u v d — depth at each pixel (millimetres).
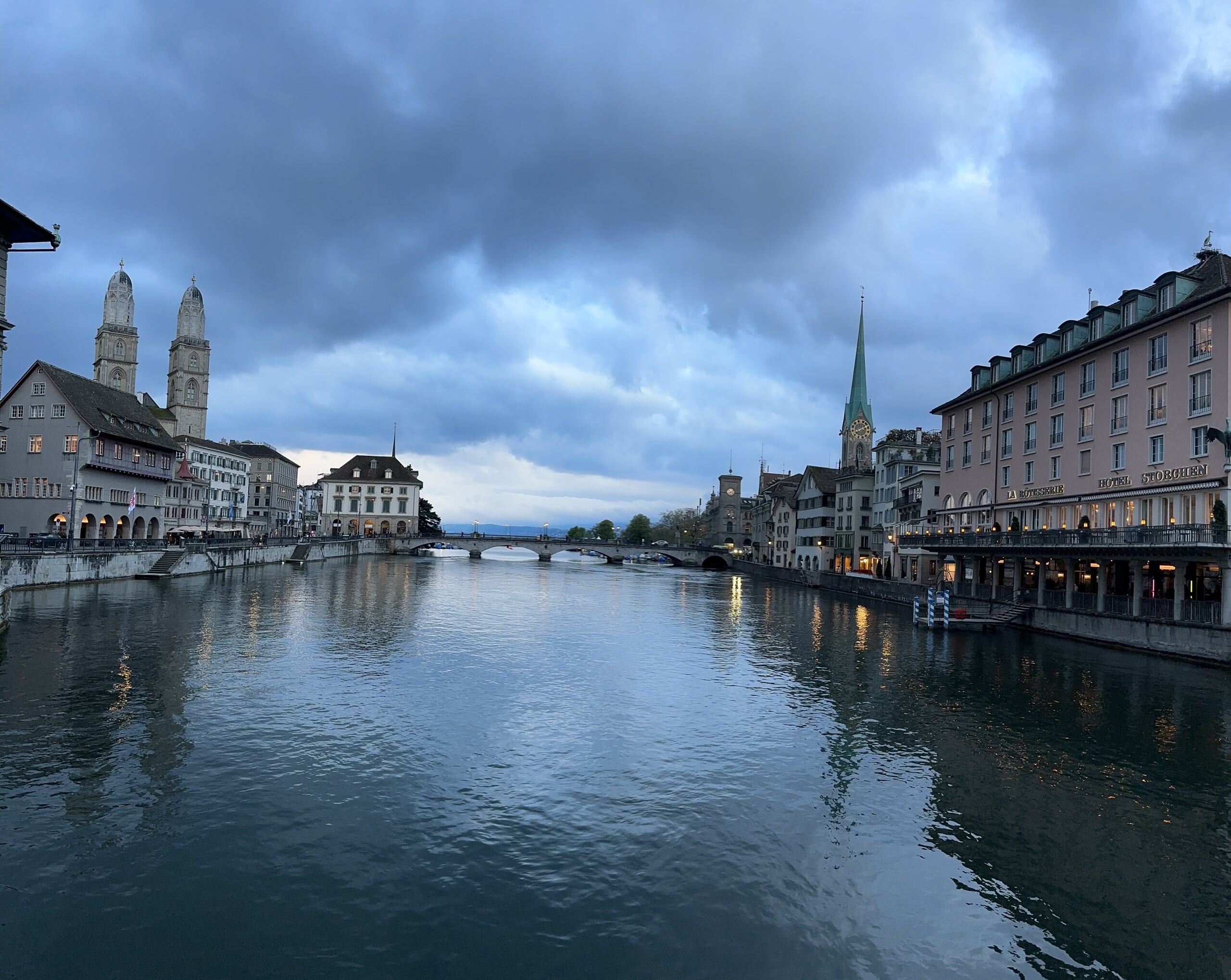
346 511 160250
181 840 14227
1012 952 11680
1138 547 38031
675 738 21969
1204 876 14195
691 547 151250
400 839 14648
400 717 22859
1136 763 20656
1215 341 37438
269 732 20875
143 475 76562
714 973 10836
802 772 19328
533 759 19531
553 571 120312
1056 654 38719
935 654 38625
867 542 95000
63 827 14531
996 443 59219
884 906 12867
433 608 53406
